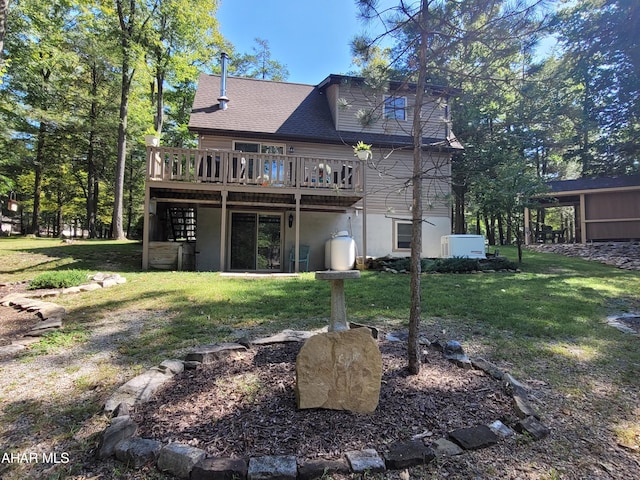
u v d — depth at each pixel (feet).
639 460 7.06
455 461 6.75
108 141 65.26
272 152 39.27
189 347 12.69
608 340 14.16
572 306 19.16
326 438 7.23
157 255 32.14
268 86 45.93
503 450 7.14
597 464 6.89
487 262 33.45
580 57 47.93
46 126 60.39
